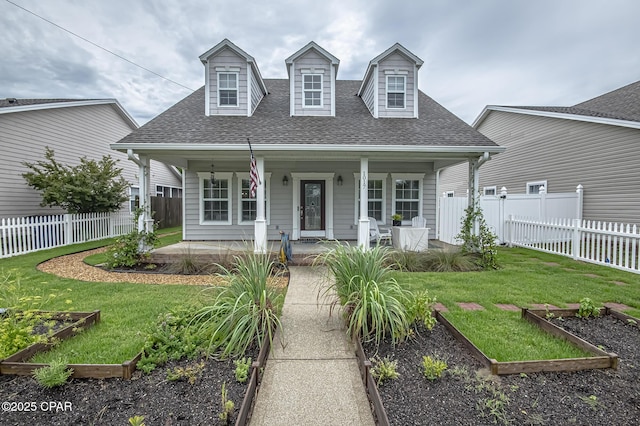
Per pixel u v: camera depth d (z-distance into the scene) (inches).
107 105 552.7
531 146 497.7
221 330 114.7
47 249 350.0
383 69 364.8
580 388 91.4
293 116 359.3
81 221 406.3
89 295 180.5
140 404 84.0
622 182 361.7
